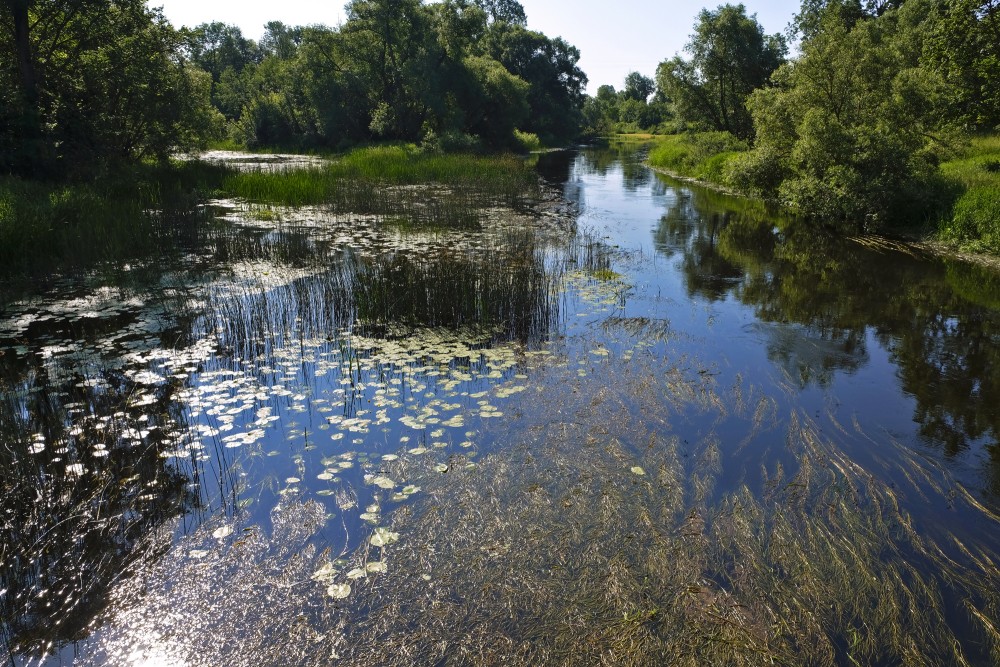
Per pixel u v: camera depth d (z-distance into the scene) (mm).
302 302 8484
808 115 16688
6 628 3182
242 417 5406
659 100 96500
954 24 15484
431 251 11680
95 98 18922
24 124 16266
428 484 4355
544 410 5500
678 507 4074
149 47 19500
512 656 2957
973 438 5188
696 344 7363
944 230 13258
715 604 3268
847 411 5652
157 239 11945
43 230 10578
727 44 33812
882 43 21656
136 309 8266
